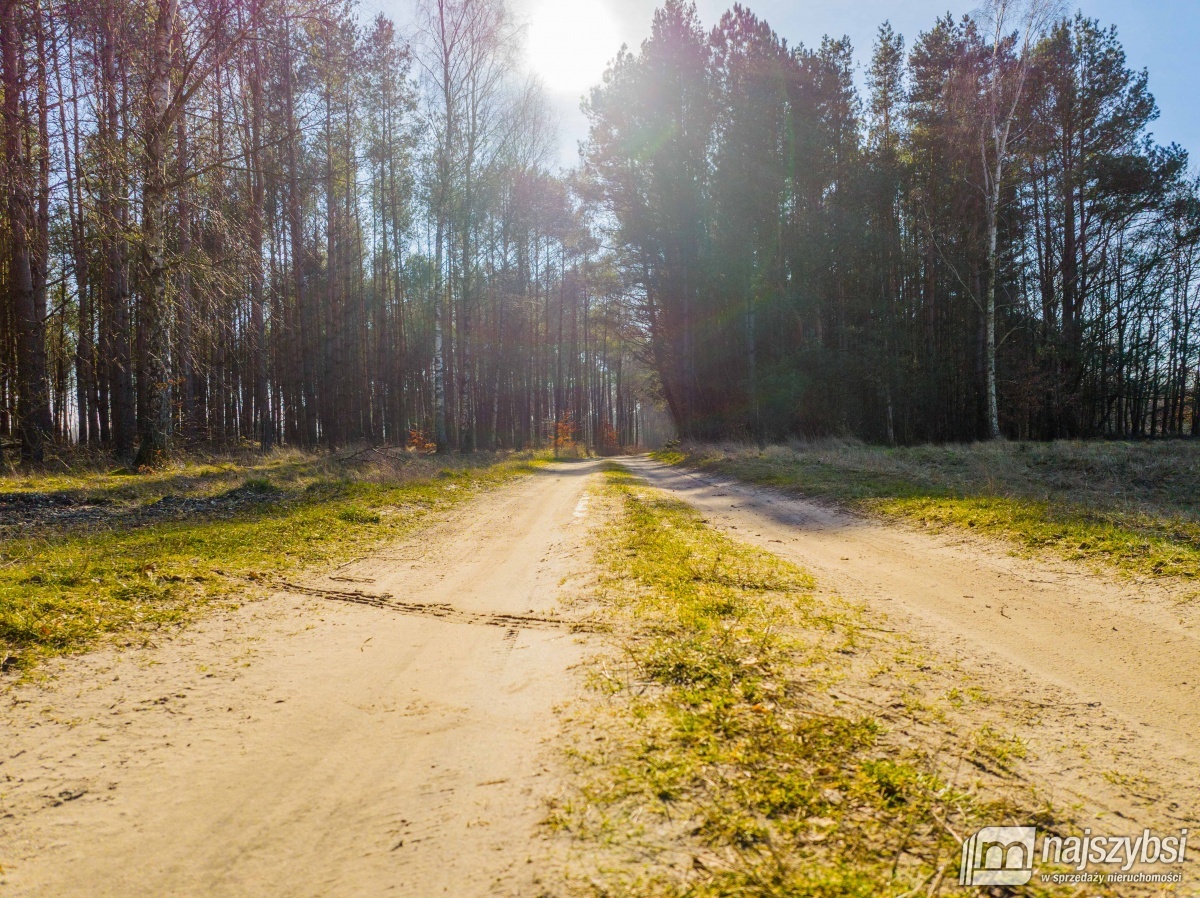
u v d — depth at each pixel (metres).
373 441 29.61
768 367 28.39
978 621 5.27
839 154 28.84
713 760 2.93
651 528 9.11
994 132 25.64
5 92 14.32
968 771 2.94
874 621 5.19
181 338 16.59
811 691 3.73
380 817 2.63
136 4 14.66
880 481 13.67
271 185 24.53
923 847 2.37
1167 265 32.66
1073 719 3.53
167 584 5.95
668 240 29.52
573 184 31.66
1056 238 31.97
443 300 28.47
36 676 4.04
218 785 2.90
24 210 15.60
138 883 2.26
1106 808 2.70
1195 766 3.06
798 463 19.08
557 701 3.69
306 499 11.61
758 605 5.45
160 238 14.88
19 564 6.40
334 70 23.16
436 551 8.39
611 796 2.68
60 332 24.14
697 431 31.94
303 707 3.72
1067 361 29.30
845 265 28.36
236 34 15.28
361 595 6.18
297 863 2.35
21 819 2.64
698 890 2.11
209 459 19.03
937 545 8.15
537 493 15.74
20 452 17.55
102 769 3.03
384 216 31.28
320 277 29.23
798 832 2.44
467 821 2.57
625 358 54.88
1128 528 7.64
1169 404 39.94
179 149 15.09
